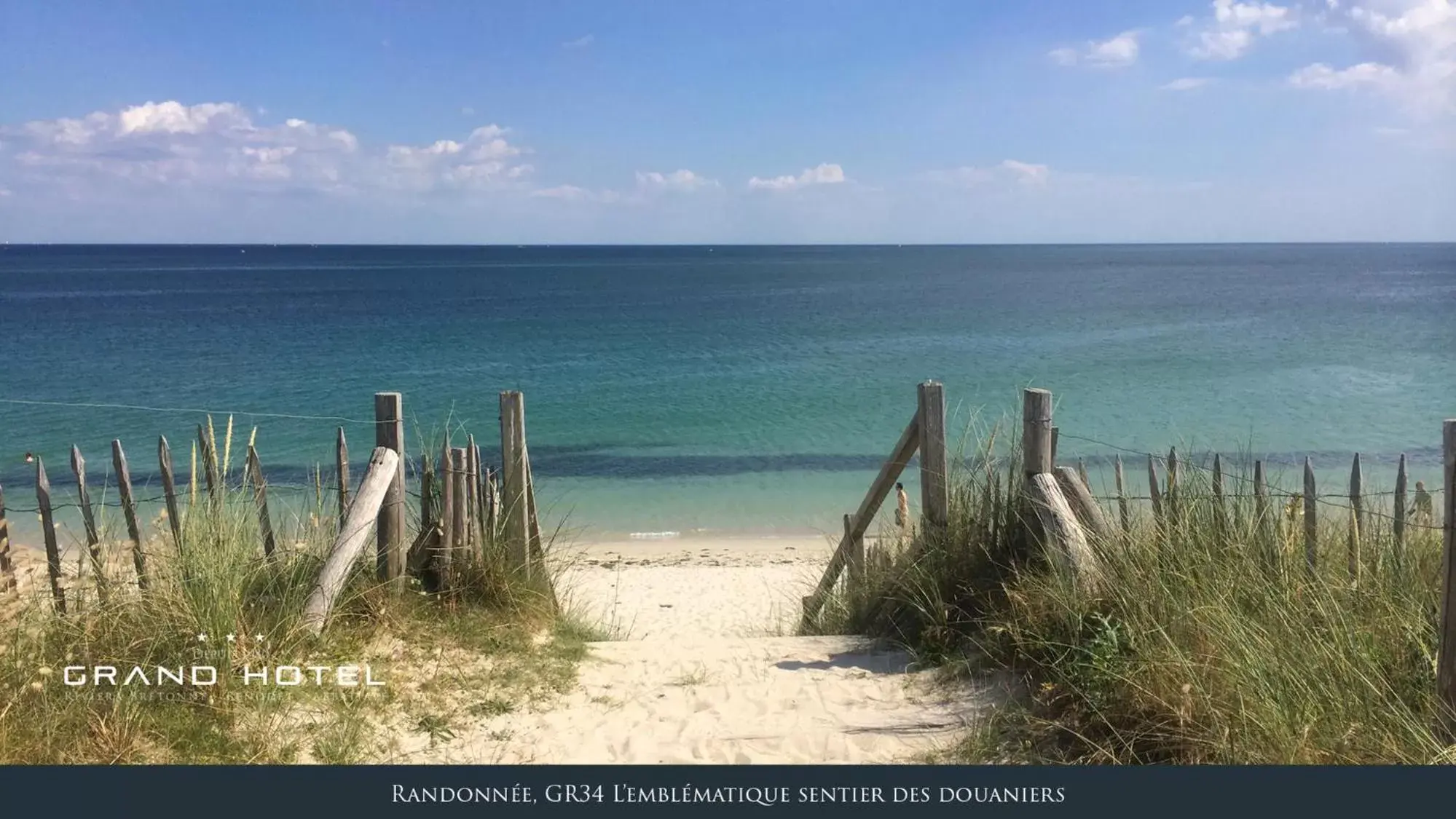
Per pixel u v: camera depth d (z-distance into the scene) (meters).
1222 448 21.41
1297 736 3.83
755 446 23.72
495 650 5.71
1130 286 92.25
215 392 30.12
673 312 65.44
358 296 81.69
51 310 62.31
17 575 5.32
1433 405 26.41
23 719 4.14
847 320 57.84
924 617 6.00
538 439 24.56
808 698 5.26
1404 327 48.53
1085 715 4.44
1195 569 4.92
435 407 28.52
